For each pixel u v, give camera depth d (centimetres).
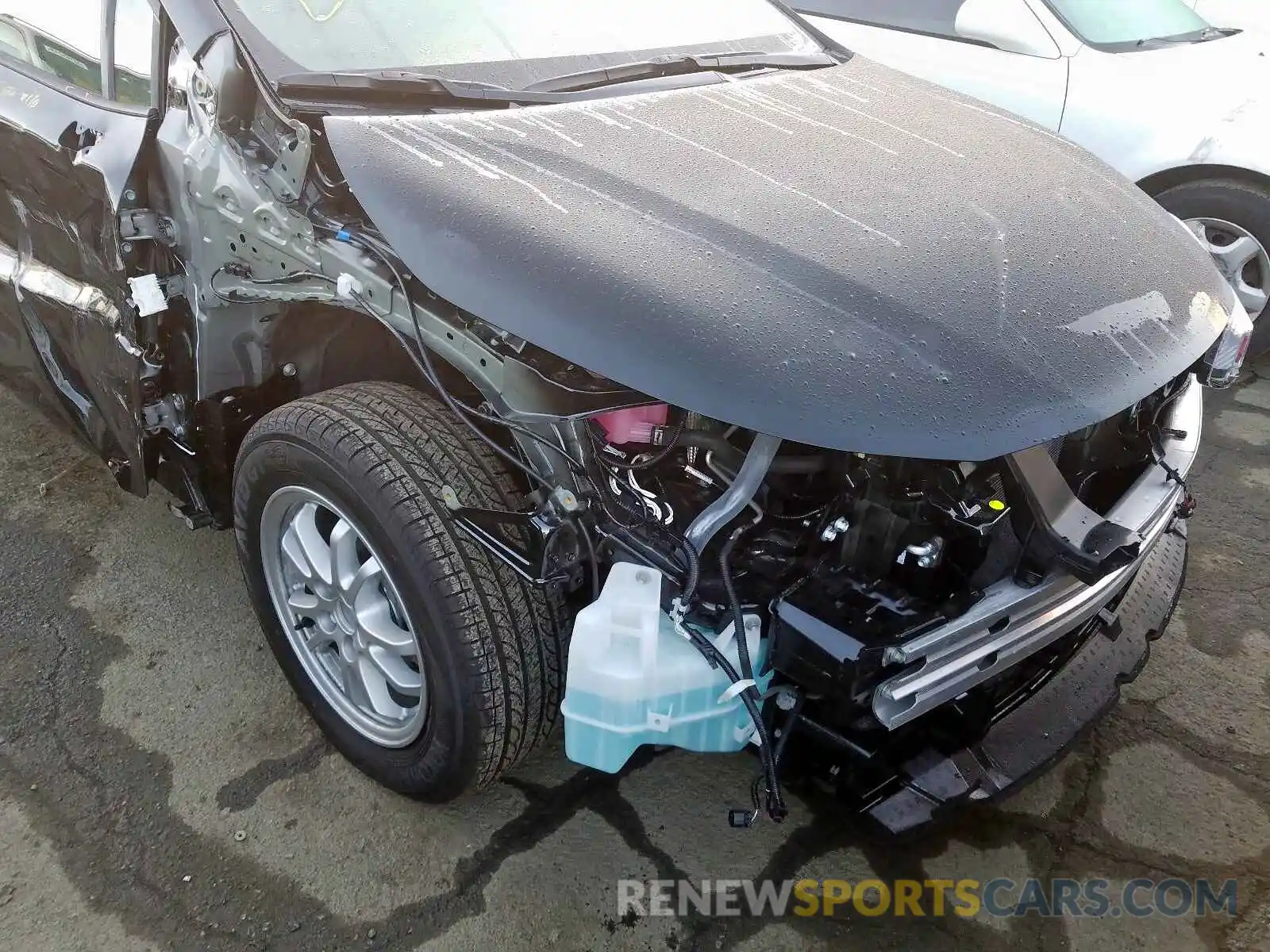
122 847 201
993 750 185
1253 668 262
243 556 216
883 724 150
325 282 181
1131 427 198
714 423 182
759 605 162
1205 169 409
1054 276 174
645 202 169
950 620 156
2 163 236
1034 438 150
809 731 167
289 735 229
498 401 160
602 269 155
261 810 210
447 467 176
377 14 211
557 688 186
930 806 175
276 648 222
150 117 201
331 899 192
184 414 225
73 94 222
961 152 210
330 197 177
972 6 434
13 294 255
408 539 171
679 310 151
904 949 188
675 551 160
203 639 255
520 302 154
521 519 161
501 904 193
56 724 229
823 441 144
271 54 191
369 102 192
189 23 192
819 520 172
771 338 150
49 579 273
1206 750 236
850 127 215
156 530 294
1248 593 292
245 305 202
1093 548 161
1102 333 167
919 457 145
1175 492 191
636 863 202
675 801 216
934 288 162
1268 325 424
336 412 184
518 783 219
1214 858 209
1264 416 401
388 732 203
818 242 166
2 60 248
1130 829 215
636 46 239
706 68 238
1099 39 427
